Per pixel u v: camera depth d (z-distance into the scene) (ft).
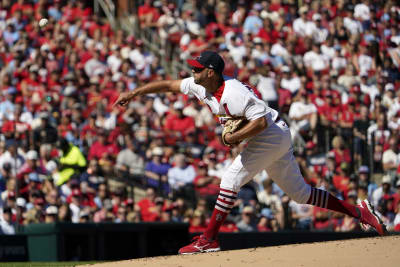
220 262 59.93
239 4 204.95
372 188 148.05
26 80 160.56
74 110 149.89
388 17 217.97
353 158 151.02
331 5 210.18
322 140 152.97
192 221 132.67
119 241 99.30
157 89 72.95
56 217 123.65
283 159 70.44
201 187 139.23
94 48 178.91
